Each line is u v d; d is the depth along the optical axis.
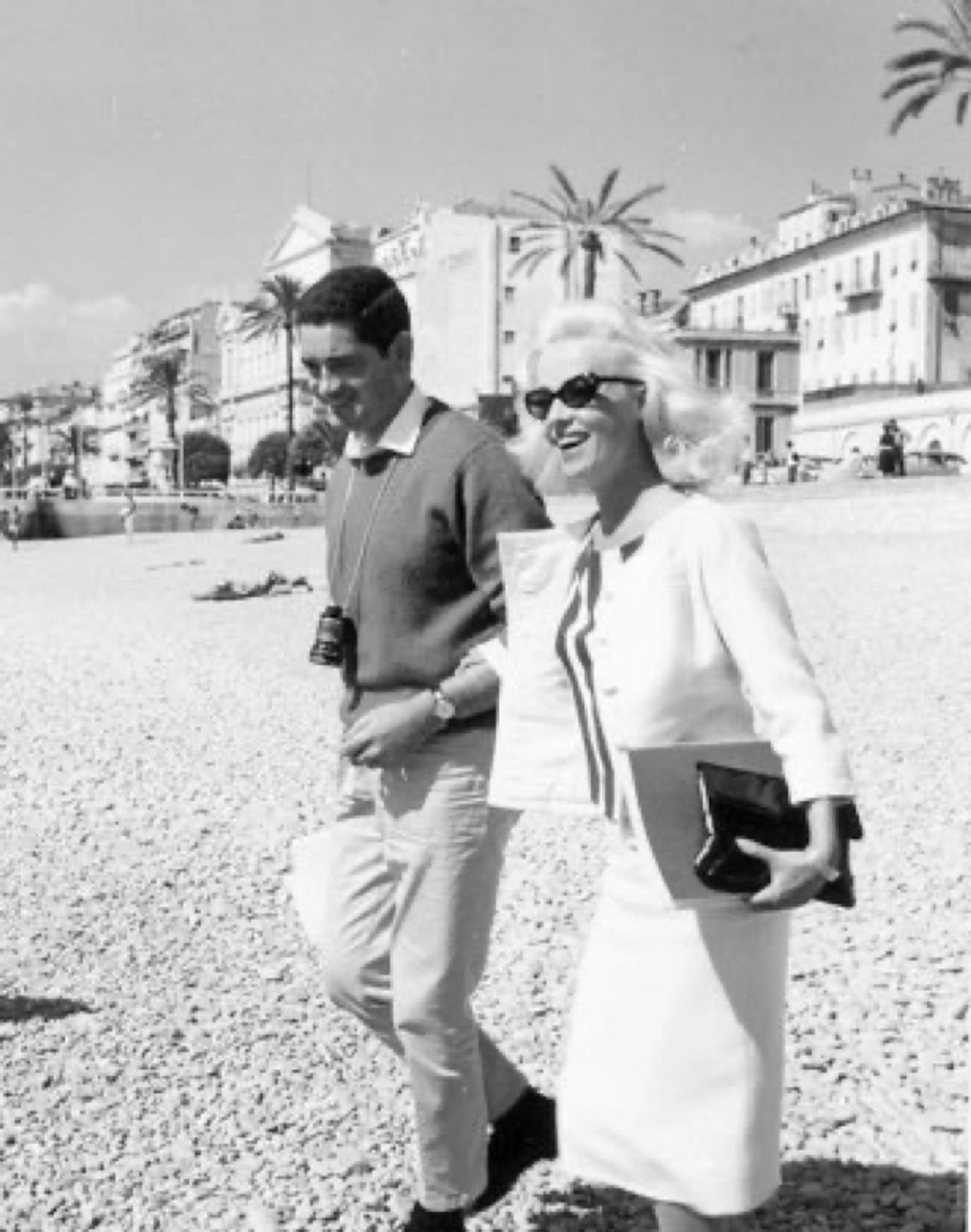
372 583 3.40
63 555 48.97
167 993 5.67
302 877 3.67
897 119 52.00
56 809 9.55
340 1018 5.31
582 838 7.90
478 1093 3.43
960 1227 3.62
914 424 66.56
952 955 5.73
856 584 19.28
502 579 3.32
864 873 7.02
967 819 8.02
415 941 3.36
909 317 82.31
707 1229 2.83
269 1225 3.73
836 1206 3.75
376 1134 4.28
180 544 48.62
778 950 2.87
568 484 3.12
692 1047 2.79
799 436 74.62
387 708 3.31
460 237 107.38
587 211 73.50
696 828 2.71
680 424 2.88
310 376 3.44
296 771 10.71
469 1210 3.55
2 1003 5.57
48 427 185.75
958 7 50.47
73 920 6.79
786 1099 4.42
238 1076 4.78
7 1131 4.38
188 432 136.38
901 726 10.78
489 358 106.56
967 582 18.69
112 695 15.05
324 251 126.38
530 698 3.02
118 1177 4.07
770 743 2.78
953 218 81.25
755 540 2.83
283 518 65.31
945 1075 4.56
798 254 91.44
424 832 3.33
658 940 2.82
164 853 8.23
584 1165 2.89
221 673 16.41
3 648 20.42
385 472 3.41
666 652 2.80
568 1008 5.34
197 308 155.88
